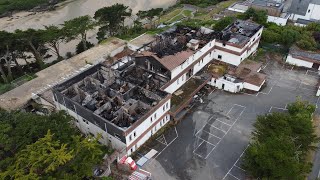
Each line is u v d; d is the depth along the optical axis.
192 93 58.03
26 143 40.00
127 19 111.56
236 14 93.69
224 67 66.12
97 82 56.00
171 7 121.81
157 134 52.41
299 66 70.06
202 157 48.19
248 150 43.09
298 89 63.16
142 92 52.81
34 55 78.56
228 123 54.72
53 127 42.53
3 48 67.56
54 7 120.31
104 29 90.94
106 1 127.44
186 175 45.28
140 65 58.75
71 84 55.25
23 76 69.44
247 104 59.22
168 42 63.75
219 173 45.53
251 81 62.00
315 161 46.78
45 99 57.50
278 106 58.59
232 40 66.06
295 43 75.69
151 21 102.56
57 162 35.81
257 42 74.38
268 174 39.72
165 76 55.56
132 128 45.03
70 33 77.69
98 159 40.72
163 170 46.03
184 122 55.00
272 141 41.28
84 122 50.47
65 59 78.69
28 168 36.31
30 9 118.44
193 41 62.03
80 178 37.31
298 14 93.69
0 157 39.00
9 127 40.81
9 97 60.72
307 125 45.28
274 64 71.12
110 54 75.44
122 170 45.56
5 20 110.25
